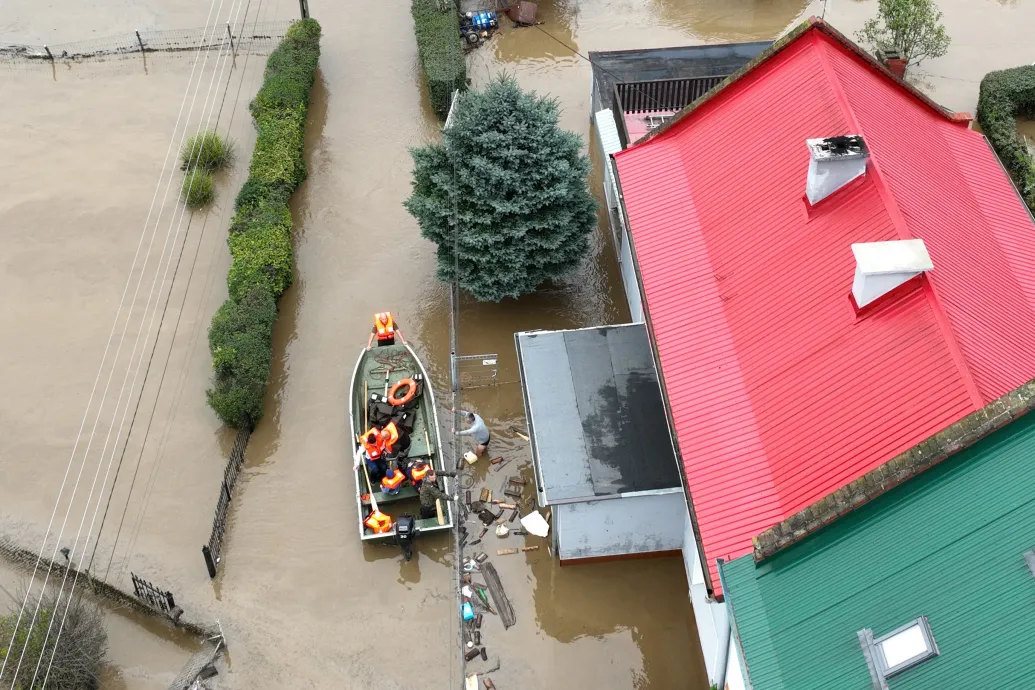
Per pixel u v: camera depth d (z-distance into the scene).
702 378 25.92
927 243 25.27
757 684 19.09
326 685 27.48
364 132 45.97
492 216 33.38
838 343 24.17
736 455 24.17
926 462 19.19
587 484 26.88
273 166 41.69
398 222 41.38
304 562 30.41
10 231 41.78
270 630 28.78
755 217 28.08
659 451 27.52
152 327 37.66
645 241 29.91
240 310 35.69
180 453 33.62
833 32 29.77
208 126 46.53
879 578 18.89
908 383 22.53
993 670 16.66
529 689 27.16
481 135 33.53
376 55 50.41
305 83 46.62
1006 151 40.56
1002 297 25.81
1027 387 18.56
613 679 27.33
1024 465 18.27
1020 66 45.47
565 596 29.16
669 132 32.59
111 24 53.62
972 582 17.72
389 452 30.95
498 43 50.22
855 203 25.94
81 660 26.77
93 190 43.50
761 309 26.22
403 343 34.81
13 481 32.97
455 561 30.05
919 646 17.52
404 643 28.34
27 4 55.69
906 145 29.06
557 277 35.31
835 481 22.41
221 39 51.91
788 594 19.97
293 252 40.19
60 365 36.50
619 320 36.84
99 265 40.16
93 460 33.47
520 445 33.22
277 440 33.78
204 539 31.19
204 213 42.28
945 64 46.50
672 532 28.73
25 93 49.28
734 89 31.42
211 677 27.70
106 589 29.62
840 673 18.33
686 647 27.95
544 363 29.81
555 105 35.34
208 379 35.81
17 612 28.55
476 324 36.88
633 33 50.66
